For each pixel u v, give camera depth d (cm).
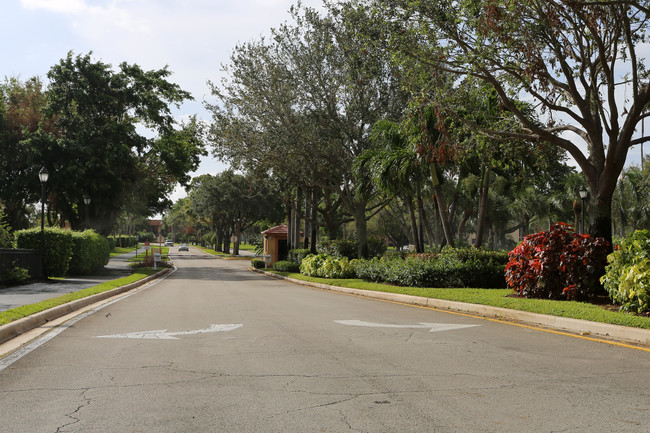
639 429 419
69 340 845
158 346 789
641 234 1020
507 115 1770
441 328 968
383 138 2491
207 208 7694
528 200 5000
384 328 971
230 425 432
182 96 4641
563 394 521
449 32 1406
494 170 2227
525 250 1305
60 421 442
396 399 505
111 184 4116
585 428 421
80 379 588
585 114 1400
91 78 4138
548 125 1570
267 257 4562
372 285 1970
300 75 2720
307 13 2686
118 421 442
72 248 2703
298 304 1473
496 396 514
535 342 815
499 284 1744
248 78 2814
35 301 1334
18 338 866
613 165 1339
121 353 736
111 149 4047
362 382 570
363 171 2623
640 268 952
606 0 1295
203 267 5059
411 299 1503
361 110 2658
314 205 3669
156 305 1450
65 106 4125
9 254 1958
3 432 415
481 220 2214
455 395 518
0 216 2159
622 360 680
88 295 1572
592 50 1514
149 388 548
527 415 455
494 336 874
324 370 628
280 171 3092
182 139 4731
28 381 579
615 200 4200
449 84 1537
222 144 2953
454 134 1700
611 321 899
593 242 1213
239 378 590
